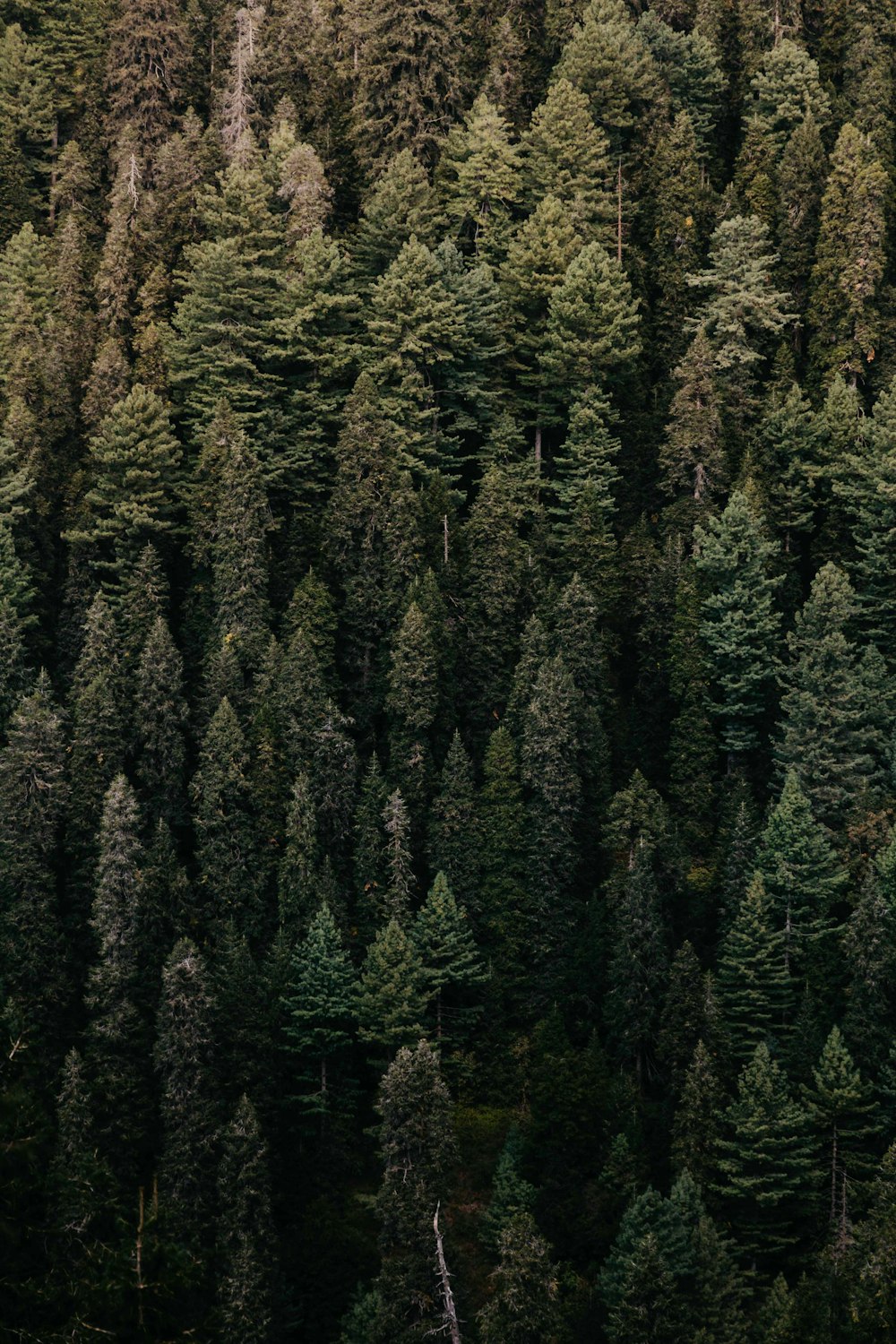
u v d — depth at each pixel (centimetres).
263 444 9144
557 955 7669
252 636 8312
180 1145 6575
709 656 8412
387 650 8438
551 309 9731
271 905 7681
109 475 8806
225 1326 5950
